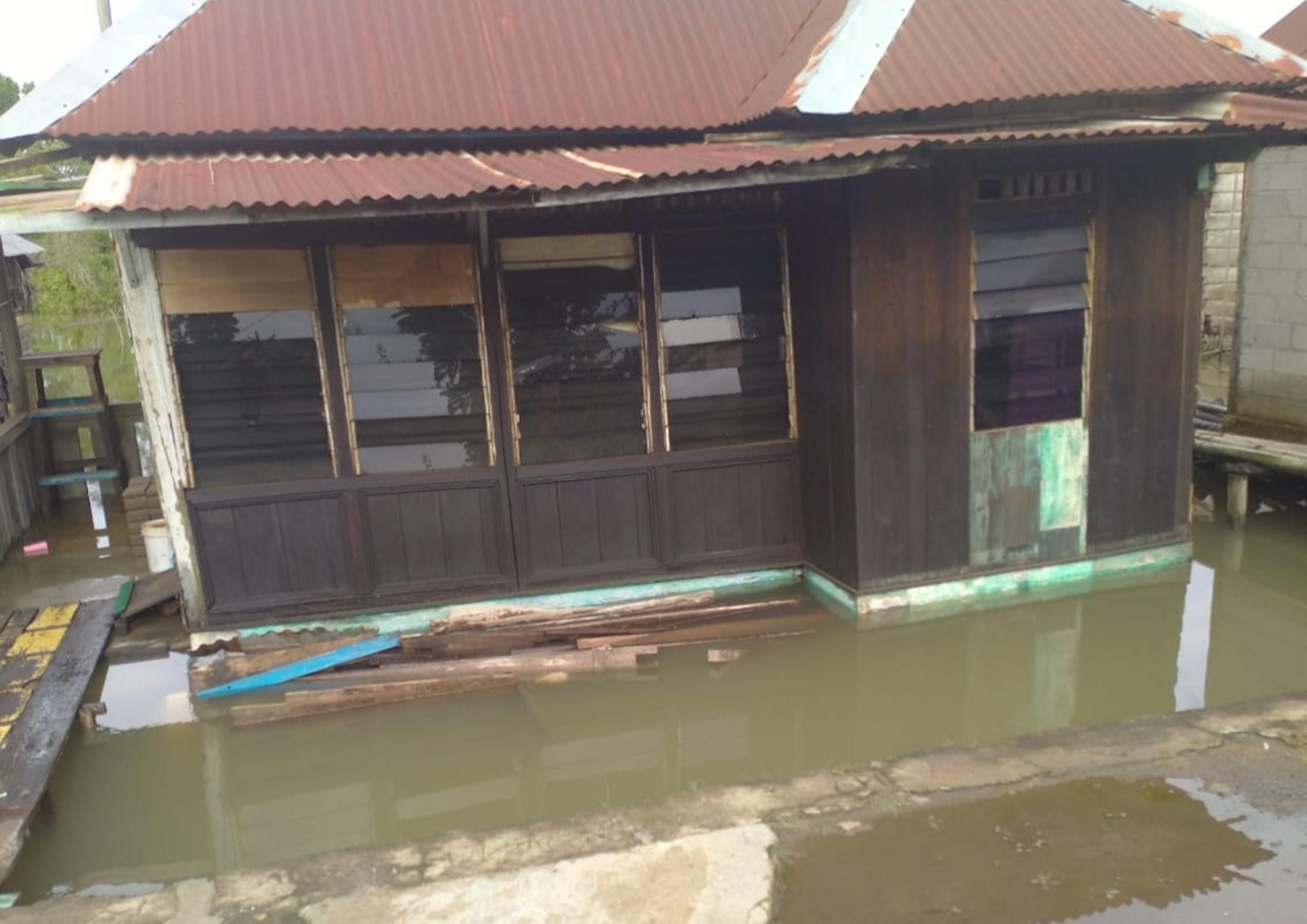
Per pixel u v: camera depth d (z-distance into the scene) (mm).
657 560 6457
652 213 6055
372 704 5363
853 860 3473
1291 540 7766
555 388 6156
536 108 6062
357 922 3223
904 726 5367
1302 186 9070
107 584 7129
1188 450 6699
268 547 5891
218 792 4906
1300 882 3285
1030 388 6250
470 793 4980
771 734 5375
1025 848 3512
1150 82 5824
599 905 3268
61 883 4332
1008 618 6375
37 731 4840
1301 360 9281
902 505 6113
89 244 23500
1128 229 6230
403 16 6555
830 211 5816
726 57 6691
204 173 4977
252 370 5734
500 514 6152
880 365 5871
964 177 5820
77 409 8961
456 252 5836
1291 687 5543
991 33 6078
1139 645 6098
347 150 5734
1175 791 3834
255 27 6250
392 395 5922
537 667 5613
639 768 5094
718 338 6352
